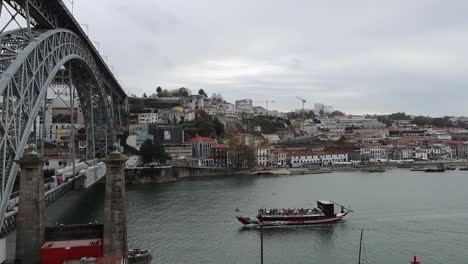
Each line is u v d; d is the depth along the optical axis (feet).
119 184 136.46
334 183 561.43
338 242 268.00
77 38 297.33
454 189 499.92
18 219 130.52
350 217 336.90
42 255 131.23
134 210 357.41
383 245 261.24
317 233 289.33
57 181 308.40
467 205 385.09
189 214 342.44
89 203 367.04
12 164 175.63
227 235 280.51
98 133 479.41
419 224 312.29
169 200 409.08
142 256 214.69
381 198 427.74
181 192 464.24
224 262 227.20
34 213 131.44
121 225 135.23
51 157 458.50
